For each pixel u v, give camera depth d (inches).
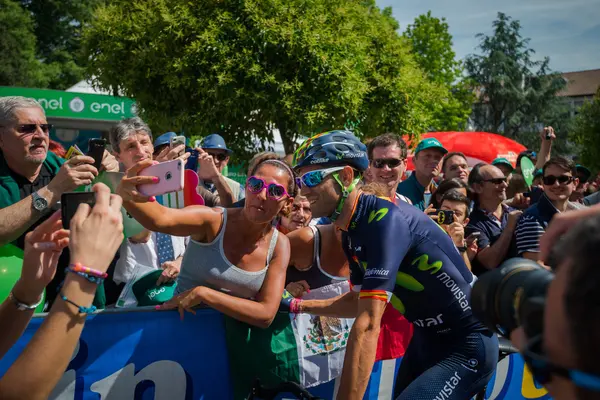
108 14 236.1
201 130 228.7
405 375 96.7
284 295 101.4
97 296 96.7
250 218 82.7
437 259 85.0
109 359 82.4
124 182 64.3
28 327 76.9
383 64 245.4
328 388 100.3
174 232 79.0
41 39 1037.2
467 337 87.3
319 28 221.8
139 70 229.6
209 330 89.9
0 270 86.0
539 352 29.6
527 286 34.6
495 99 1344.7
